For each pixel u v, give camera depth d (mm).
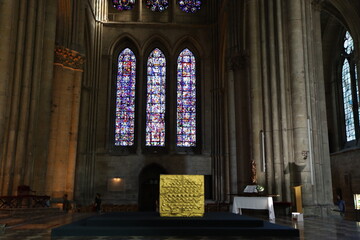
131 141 35750
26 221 13211
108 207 28078
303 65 17062
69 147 24891
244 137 23625
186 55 37844
